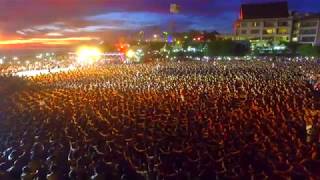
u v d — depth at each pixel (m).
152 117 28.70
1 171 17.39
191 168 17.12
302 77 52.66
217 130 23.42
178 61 97.62
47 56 139.12
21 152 19.64
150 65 85.94
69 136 23.17
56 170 16.67
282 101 34.16
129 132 23.88
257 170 16.94
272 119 26.31
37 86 55.00
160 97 38.44
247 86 44.97
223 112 30.17
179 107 32.53
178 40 134.50
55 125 26.58
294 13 118.06
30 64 108.25
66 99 39.19
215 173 16.75
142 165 17.73
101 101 37.28
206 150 18.91
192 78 55.47
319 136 22.27
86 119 28.38
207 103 34.66
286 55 100.56
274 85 44.75
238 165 17.14
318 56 93.62
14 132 24.75
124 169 17.38
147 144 20.78
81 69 83.12
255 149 19.34
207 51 110.00
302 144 19.94
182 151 19.03
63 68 95.25
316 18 106.94
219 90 43.06
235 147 19.75
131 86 49.69
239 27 121.31
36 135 23.66
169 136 22.33
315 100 34.38
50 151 19.77
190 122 26.23
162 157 18.69
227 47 106.50
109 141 21.44
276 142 20.69
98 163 17.31
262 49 105.06
